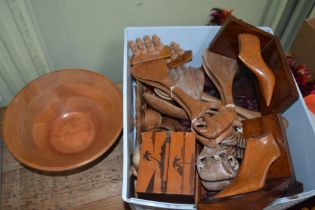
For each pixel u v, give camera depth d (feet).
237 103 1.96
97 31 2.39
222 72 1.86
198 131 1.53
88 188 2.01
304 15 2.73
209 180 1.47
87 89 2.13
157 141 1.57
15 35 2.08
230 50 1.93
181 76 1.83
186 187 1.44
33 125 2.04
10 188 2.00
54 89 2.12
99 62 2.68
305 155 1.74
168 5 2.40
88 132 2.09
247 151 1.49
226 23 1.77
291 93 1.60
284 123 1.67
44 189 2.00
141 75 1.85
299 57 2.52
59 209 1.94
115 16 2.33
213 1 2.53
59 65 2.58
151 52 1.94
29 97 2.05
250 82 1.96
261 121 1.63
